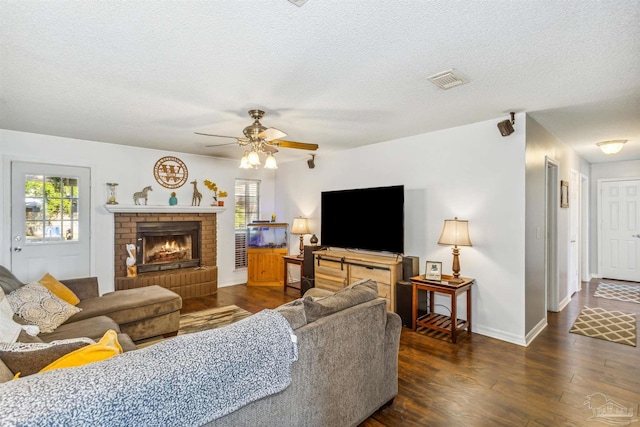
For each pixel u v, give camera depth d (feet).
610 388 7.97
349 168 16.25
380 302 6.89
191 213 17.53
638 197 19.61
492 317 11.27
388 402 7.25
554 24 5.51
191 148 16.25
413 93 8.73
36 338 6.48
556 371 8.82
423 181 13.15
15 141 12.89
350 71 7.38
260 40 6.05
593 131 12.73
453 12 5.17
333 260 14.90
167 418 3.54
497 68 7.24
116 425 3.20
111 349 4.32
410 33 5.81
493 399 7.53
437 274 11.69
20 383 3.11
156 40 6.05
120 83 8.03
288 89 8.43
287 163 20.25
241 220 20.11
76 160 14.29
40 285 9.12
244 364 4.23
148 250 16.66
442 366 9.12
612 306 14.82
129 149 15.74
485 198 11.41
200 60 6.84
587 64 7.03
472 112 10.39
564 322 12.73
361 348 6.34
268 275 19.11
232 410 4.10
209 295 16.96
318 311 5.72
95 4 4.94
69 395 3.05
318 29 5.68
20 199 13.10
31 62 6.91
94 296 11.12
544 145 12.25
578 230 17.67
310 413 5.35
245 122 11.45
